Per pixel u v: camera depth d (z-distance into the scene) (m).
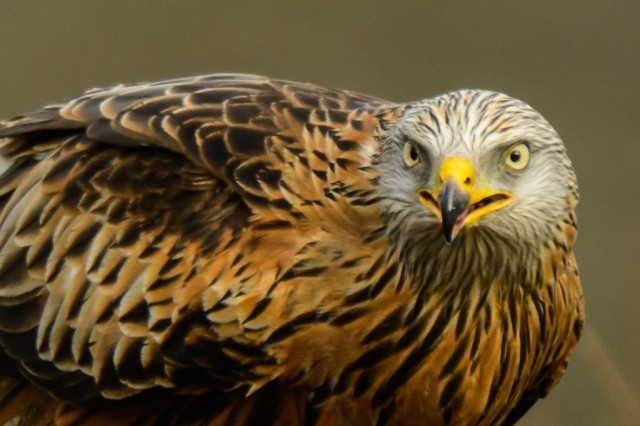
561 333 12.24
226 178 11.55
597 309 22.23
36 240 12.08
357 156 11.45
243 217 11.52
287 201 11.42
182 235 11.62
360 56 26.28
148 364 11.71
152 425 12.02
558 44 26.22
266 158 11.57
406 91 26.20
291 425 11.72
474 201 10.78
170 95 12.12
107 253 11.80
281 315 11.32
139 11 26.22
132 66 26.05
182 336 11.58
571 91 26.03
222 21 26.30
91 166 12.02
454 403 11.65
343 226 11.33
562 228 11.25
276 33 26.30
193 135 11.73
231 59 26.25
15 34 25.73
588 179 24.88
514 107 10.97
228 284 11.41
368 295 11.28
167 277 11.59
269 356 11.42
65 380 12.00
